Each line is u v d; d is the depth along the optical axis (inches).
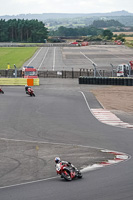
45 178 1927.9
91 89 6102.4
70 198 1537.9
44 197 1572.3
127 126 3356.3
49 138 2918.3
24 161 2304.4
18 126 3388.3
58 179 1878.7
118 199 1494.8
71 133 3078.2
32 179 1923.0
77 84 6850.4
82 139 2864.2
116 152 2463.1
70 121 3590.1
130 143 2719.0
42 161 2295.8
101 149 2559.1
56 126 3366.1
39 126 3371.1
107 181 1761.8
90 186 1692.9
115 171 1956.2
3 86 6776.6
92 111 4143.7
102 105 4559.5
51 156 2406.5
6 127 3348.9
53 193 1620.3
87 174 1926.7
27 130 3218.5
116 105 4557.1
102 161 2230.6
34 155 2444.6
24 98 5182.1
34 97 5285.4
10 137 2977.4
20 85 6884.8
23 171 2089.1
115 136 2957.7
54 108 4347.9
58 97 5275.6
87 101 4877.0
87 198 1526.8
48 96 5383.9
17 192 1679.4
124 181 1748.3
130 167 2032.5
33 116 3863.2
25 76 7249.0
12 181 1904.5
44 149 2591.0
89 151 2506.2
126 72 7450.8
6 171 2103.8
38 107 4419.3
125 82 6456.7
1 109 4296.3
